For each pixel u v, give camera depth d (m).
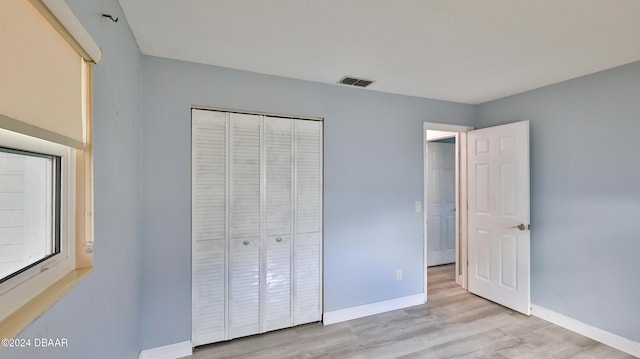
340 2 1.51
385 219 3.03
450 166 4.70
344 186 2.84
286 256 2.59
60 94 0.81
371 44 1.98
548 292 2.79
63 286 0.83
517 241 2.95
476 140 3.39
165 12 1.58
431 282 3.85
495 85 2.81
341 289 2.81
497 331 2.60
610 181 2.38
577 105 2.59
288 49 2.06
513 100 3.12
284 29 1.78
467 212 3.55
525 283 2.88
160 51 2.07
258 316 2.49
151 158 2.14
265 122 2.52
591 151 2.49
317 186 2.72
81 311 0.98
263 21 1.69
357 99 2.90
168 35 1.84
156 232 2.16
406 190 3.14
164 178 2.18
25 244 0.76
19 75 0.63
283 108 2.57
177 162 2.22
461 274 3.73
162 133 2.17
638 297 2.22
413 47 2.03
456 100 3.34
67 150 0.93
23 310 0.70
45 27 0.73
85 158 0.99
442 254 4.68
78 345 0.96
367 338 2.48
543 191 2.84
